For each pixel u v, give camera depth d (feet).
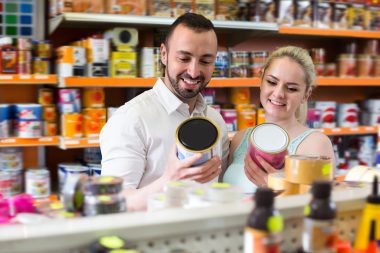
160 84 6.92
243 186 5.98
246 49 14.37
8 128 10.66
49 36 12.04
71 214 4.13
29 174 10.79
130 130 6.51
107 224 3.48
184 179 4.81
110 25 11.69
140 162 6.51
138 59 11.43
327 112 13.74
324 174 4.66
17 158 10.96
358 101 15.11
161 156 6.66
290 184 4.78
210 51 6.32
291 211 3.95
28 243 3.24
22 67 10.39
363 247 3.96
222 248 3.86
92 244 3.38
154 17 11.04
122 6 10.86
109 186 3.95
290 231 4.02
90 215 3.92
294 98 7.00
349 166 14.46
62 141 10.62
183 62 6.33
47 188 10.90
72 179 4.24
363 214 4.02
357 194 4.39
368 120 14.67
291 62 6.95
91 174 11.01
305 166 4.64
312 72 7.14
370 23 14.14
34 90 12.13
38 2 11.81
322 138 6.91
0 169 10.83
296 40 15.12
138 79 10.98
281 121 7.16
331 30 13.30
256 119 12.66
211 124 4.94
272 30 12.34
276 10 12.82
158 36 11.68
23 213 4.31
